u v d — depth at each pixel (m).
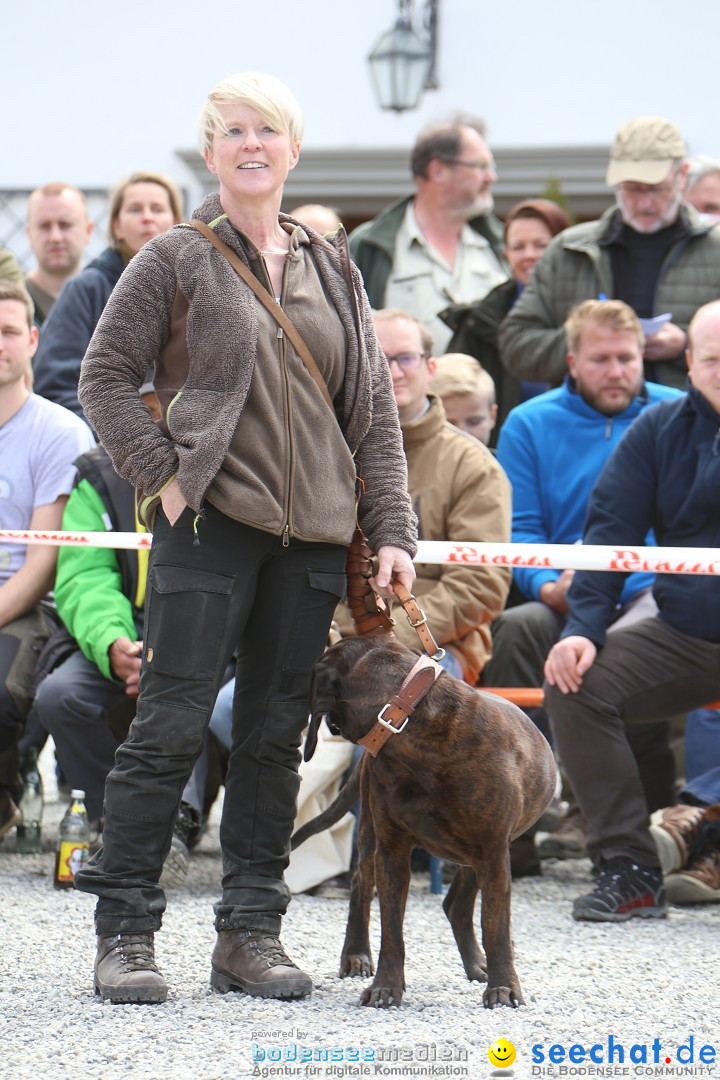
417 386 10.03
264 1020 5.92
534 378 12.38
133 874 6.27
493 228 14.57
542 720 10.60
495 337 13.08
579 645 9.13
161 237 6.27
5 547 10.33
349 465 6.39
